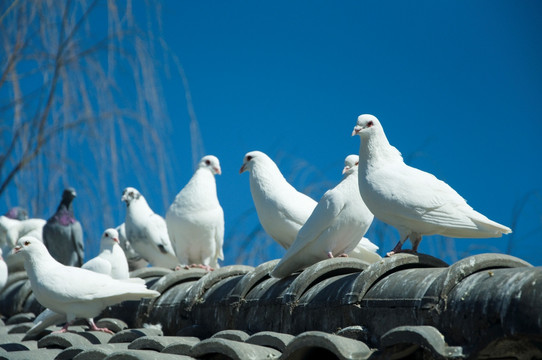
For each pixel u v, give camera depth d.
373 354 5.93
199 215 12.16
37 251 9.22
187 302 9.23
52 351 8.29
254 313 8.27
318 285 7.76
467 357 5.48
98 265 10.79
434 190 7.75
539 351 5.37
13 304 12.75
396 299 6.56
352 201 8.57
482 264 6.32
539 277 5.43
